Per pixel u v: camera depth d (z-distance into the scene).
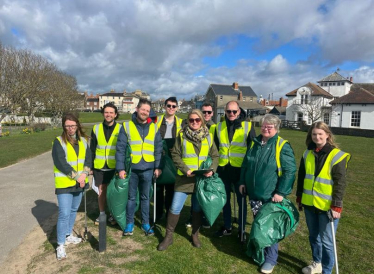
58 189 3.64
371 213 5.54
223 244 4.13
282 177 3.39
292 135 26.48
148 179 4.27
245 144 4.22
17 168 9.17
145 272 3.29
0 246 3.90
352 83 42.91
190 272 3.33
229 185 4.33
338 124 33.28
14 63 28.59
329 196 3.12
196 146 3.84
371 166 10.73
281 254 3.87
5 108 28.30
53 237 4.19
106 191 4.43
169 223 3.92
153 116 4.80
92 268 3.34
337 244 4.17
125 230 4.28
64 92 35.94
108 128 4.56
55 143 3.69
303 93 38.00
